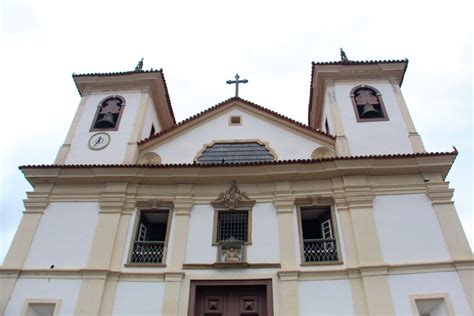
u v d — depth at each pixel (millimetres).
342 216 11367
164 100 16578
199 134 14352
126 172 12406
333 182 12031
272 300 10055
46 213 12000
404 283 10000
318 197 11758
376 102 14461
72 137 14117
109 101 15336
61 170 12570
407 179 11898
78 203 12188
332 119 14148
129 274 10664
